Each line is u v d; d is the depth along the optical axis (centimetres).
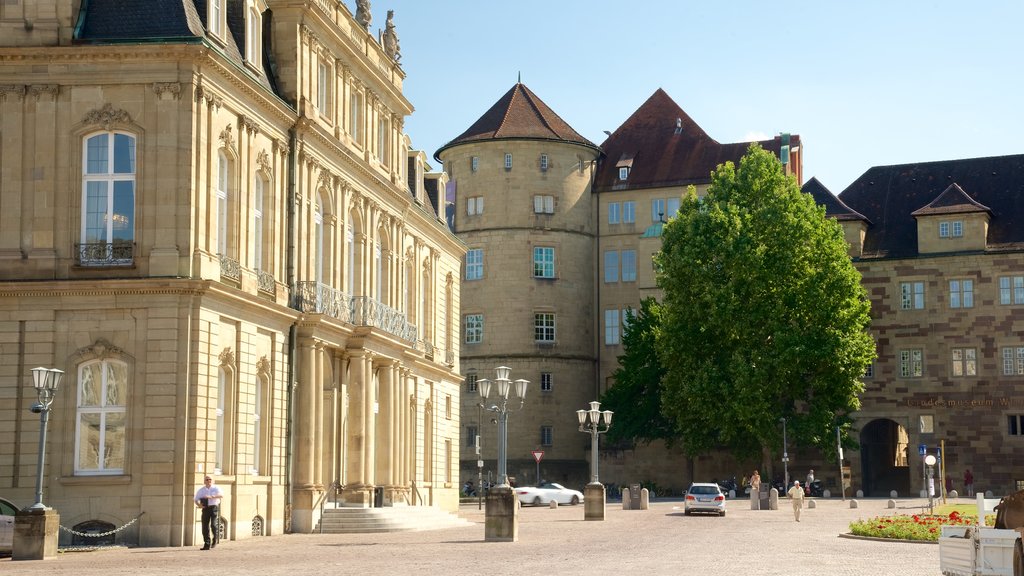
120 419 3584
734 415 7575
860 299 8762
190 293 3566
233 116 3853
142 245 3594
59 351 3588
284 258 4247
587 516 5344
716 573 2456
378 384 5072
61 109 3641
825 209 8038
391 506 4919
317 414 4362
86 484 3534
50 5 3644
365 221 5009
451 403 6391
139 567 2658
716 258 7762
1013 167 9138
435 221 6075
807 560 2886
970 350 8525
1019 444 8362
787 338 7494
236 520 3828
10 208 3628
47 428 3566
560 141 9725
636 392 8888
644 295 9669
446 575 2380
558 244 9681
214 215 3706
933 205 8762
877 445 9419
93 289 3562
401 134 5584
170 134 3603
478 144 9731
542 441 9469
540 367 9519
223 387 3816
